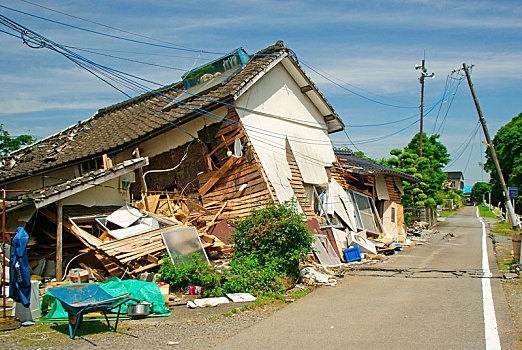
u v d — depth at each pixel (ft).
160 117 45.96
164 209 41.50
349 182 62.59
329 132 60.54
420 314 23.04
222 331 20.59
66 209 33.73
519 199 125.29
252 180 40.75
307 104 54.19
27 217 31.96
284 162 45.06
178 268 29.25
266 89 46.57
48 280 31.55
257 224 34.06
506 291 28.35
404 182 83.51
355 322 21.76
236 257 34.12
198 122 44.60
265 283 29.81
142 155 48.08
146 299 24.04
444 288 29.89
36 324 21.75
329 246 43.73
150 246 31.99
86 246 32.22
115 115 56.18
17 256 21.18
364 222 58.95
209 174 43.57
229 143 42.27
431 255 48.96
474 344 18.01
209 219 41.52
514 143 128.47
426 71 99.04
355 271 39.01
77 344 18.39
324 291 30.50
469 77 66.54
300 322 22.07
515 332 19.66
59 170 45.06
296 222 33.19
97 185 36.17
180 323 22.21
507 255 45.96
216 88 44.32
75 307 19.21
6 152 70.54
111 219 34.83
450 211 169.27
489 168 143.74
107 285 24.54
